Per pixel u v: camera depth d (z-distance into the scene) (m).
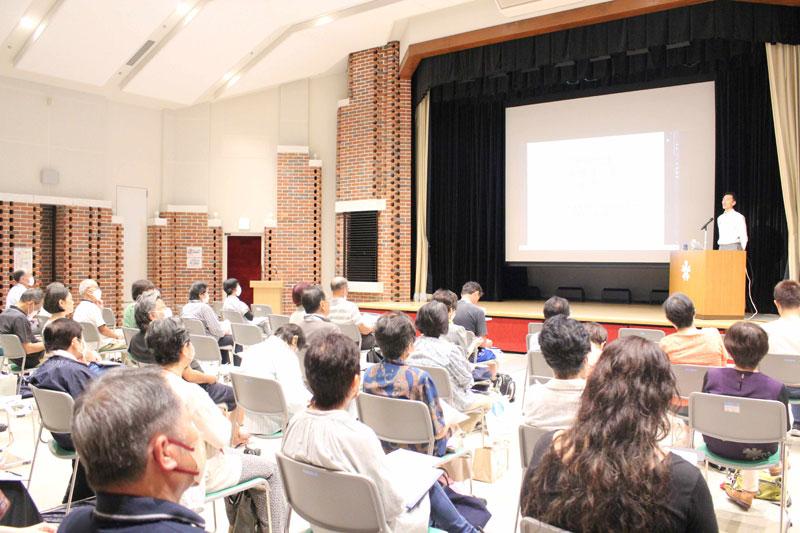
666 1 7.48
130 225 11.98
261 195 12.31
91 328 5.96
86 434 0.96
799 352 3.86
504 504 3.33
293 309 11.66
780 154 7.78
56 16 8.04
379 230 10.52
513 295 11.57
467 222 10.97
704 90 8.78
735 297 6.90
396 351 2.86
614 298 10.83
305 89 12.00
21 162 10.37
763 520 3.11
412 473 2.15
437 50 9.34
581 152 9.72
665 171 9.05
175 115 12.48
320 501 1.91
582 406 1.39
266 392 3.25
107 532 0.95
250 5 8.34
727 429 2.77
